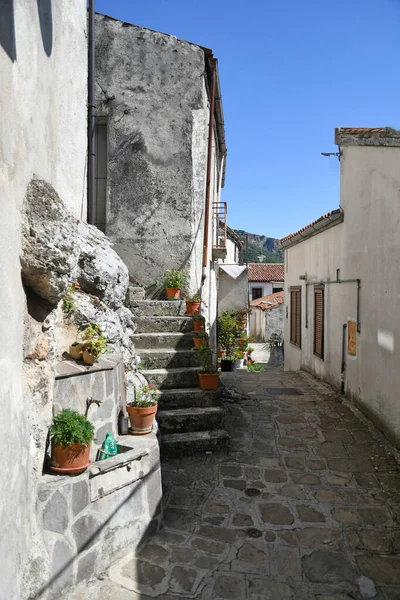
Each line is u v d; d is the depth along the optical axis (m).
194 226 8.40
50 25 3.38
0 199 2.39
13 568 2.46
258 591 3.17
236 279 15.95
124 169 8.30
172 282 7.98
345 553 3.63
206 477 4.91
